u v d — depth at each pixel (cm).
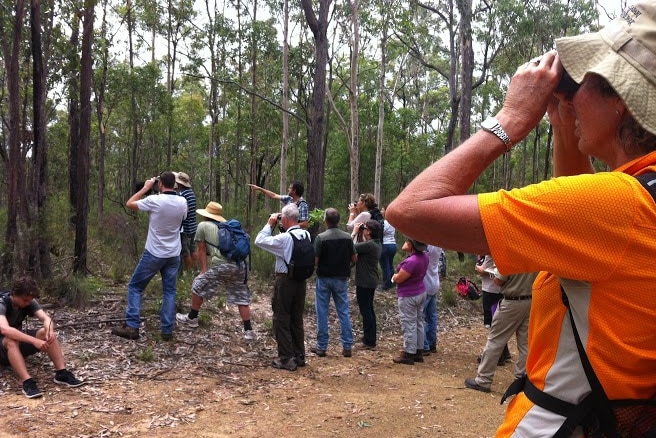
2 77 1266
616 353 107
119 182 3047
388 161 3288
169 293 670
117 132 3225
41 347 503
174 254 665
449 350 810
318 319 721
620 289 105
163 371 578
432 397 564
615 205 104
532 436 118
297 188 961
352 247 732
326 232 721
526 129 123
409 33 2211
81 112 854
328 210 730
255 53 2678
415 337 708
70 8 907
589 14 2119
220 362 632
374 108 3169
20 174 766
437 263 775
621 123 114
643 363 107
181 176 964
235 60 2767
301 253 635
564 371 116
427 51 2497
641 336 105
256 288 1007
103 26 1836
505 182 3088
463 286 811
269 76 2789
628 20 115
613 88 109
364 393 569
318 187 1509
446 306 1076
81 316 714
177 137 3306
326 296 721
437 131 3619
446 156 124
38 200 841
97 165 2695
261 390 555
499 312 588
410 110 3322
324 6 1489
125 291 858
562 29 2164
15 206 761
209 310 812
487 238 111
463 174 121
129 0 2223
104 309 754
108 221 1184
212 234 743
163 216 648
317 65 1497
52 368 546
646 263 103
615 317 107
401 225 120
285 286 638
